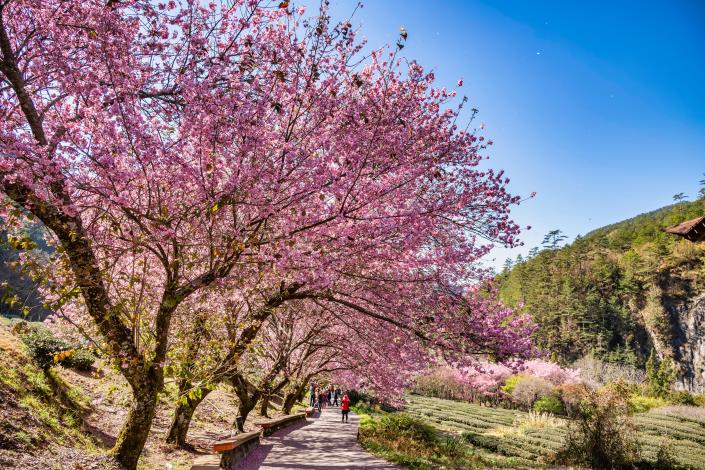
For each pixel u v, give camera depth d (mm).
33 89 6430
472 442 25719
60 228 5723
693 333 97250
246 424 16781
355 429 19594
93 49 5582
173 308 6789
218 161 5574
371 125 7348
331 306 12102
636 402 44844
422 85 8203
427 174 8094
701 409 41688
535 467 15820
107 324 6355
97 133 5195
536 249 156500
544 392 48812
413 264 8227
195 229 6000
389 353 12109
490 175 8891
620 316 104812
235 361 8953
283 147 5977
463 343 9469
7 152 4723
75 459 6223
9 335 10656
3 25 6031
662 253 112250
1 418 6520
